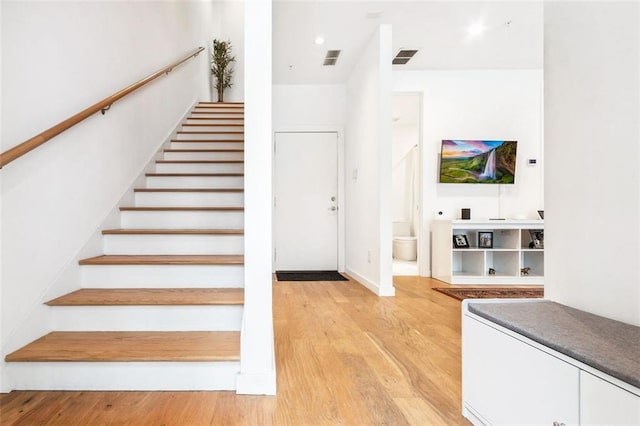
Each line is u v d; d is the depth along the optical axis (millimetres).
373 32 3699
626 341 982
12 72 1662
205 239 2547
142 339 1833
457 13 3340
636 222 1174
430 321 2738
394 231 6344
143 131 3248
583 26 1366
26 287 1752
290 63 4438
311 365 1923
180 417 1423
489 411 1265
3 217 1620
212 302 1939
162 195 3053
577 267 1379
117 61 2736
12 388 1620
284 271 5164
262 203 1658
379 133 3615
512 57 4406
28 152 1754
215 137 4332
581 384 900
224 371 1659
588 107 1346
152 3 3482
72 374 1639
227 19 7004
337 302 3352
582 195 1365
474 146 4773
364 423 1389
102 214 2502
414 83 4812
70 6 2117
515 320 1189
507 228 4316
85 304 1904
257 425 1370
